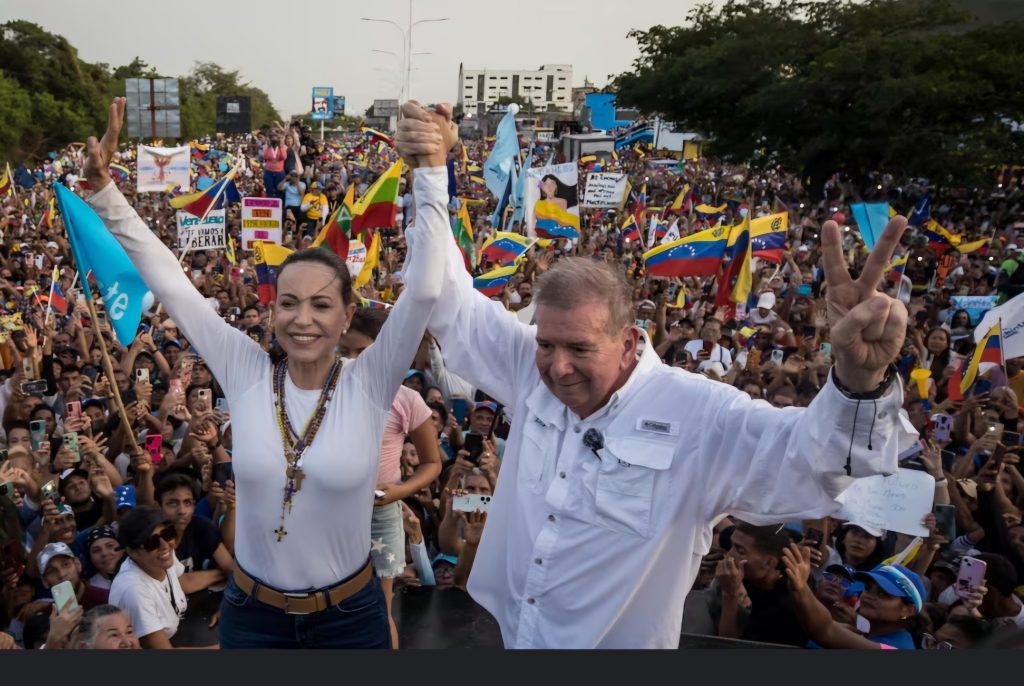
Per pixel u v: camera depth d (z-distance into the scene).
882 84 23.41
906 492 4.27
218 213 11.77
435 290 2.23
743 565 3.78
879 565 4.30
